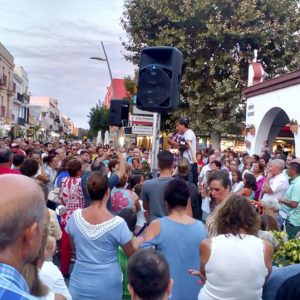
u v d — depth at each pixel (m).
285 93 14.93
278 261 3.89
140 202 7.02
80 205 6.87
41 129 79.06
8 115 60.59
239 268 3.23
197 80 22.64
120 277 4.20
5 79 56.62
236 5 21.89
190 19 21.70
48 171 10.27
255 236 3.47
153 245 3.94
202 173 11.73
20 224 1.62
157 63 7.30
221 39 21.67
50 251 3.17
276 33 22.27
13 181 1.69
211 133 23.34
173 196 4.09
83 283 4.07
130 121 14.34
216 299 3.28
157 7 22.11
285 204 7.31
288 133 22.92
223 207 3.48
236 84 22.67
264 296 3.30
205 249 3.37
